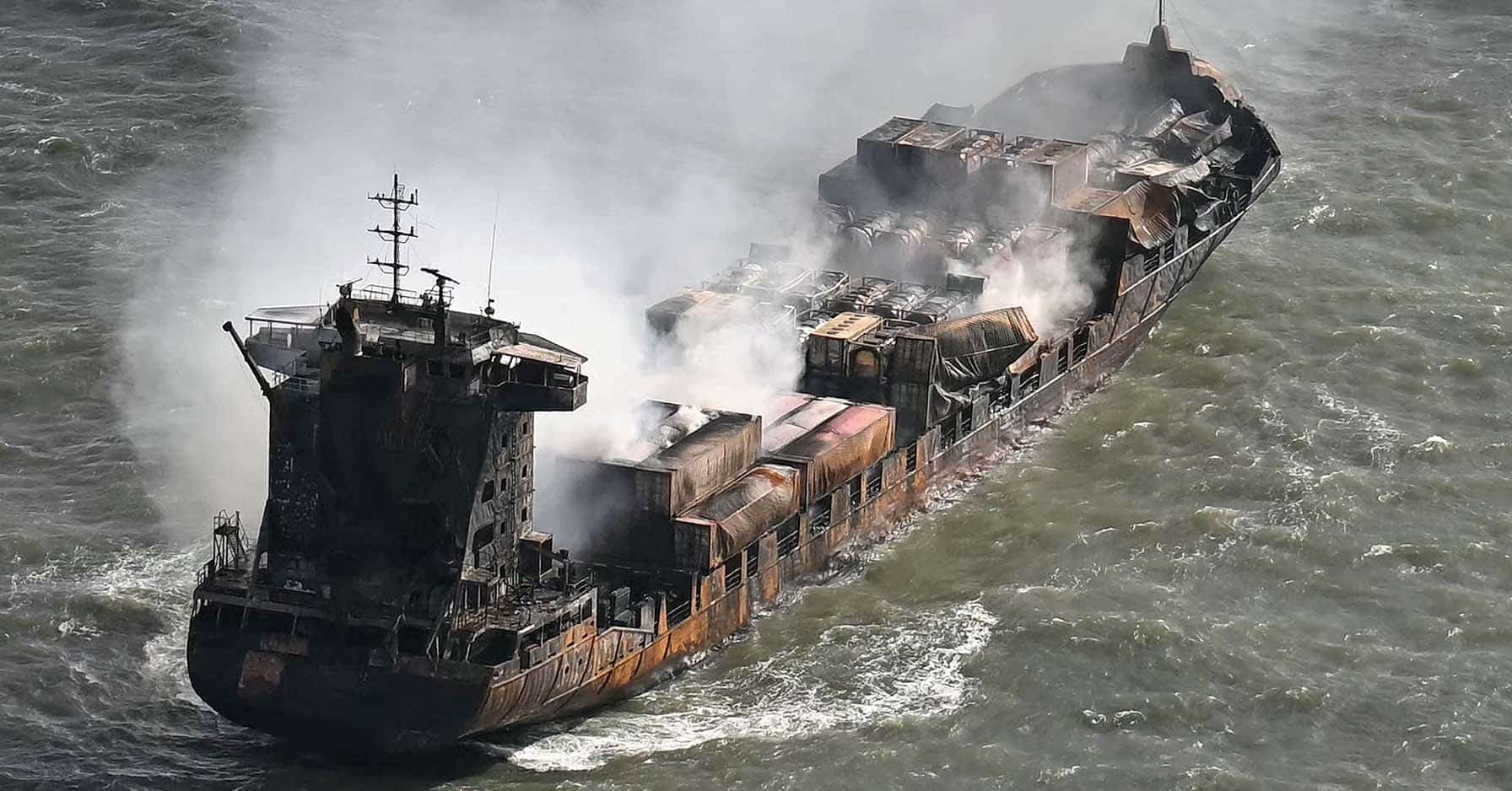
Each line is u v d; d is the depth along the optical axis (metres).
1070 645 160.50
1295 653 160.00
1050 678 156.88
